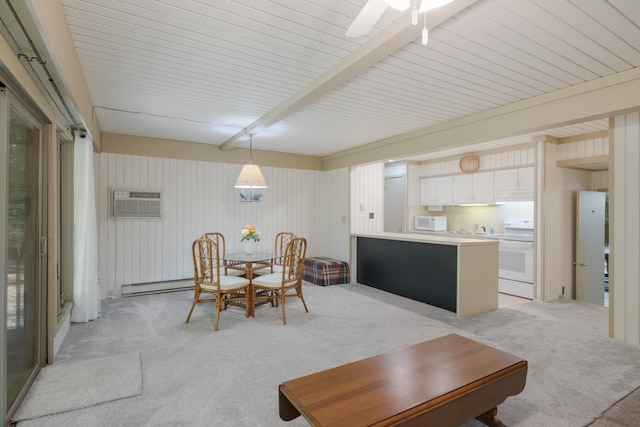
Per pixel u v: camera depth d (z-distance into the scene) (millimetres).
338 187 6113
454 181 6438
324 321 3686
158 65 2633
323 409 1435
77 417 1956
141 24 2066
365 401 1493
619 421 1944
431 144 4355
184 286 5125
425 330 3414
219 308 3502
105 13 1951
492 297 4184
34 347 2424
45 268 2592
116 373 2465
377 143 5199
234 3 1858
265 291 4504
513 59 2473
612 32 2092
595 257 5379
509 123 3443
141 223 4988
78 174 3561
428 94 3199
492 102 3404
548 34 2131
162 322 3646
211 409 2047
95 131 3967
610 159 3168
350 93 3205
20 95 2023
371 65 2506
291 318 3789
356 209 5922
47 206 2611
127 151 4910
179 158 5270
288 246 3836
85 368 2547
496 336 3254
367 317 3826
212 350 2910
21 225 2186
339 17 1993
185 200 5305
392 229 7406
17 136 2096
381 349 2941
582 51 2334
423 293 4449
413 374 1739
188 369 2559
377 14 1533
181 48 2365
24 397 2127
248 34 2176
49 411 1991
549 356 2801
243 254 4371
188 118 4074
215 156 5551
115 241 4820
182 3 1859
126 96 3320
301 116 3945
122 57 2498
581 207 5156
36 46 1675
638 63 2502
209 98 3371
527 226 5406
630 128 3031
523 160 5312
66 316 3283
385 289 5105
